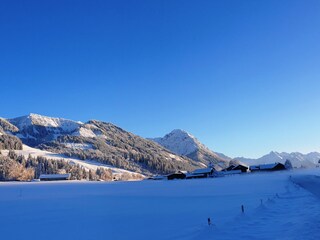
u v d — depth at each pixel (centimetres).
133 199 3947
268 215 2111
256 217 2034
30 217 2552
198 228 1772
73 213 2720
